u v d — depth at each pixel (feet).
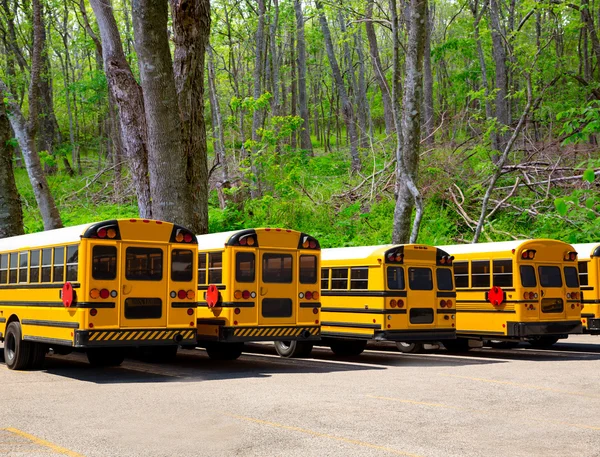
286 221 86.02
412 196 67.05
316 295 45.62
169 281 38.60
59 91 173.27
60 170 140.87
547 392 32.63
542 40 102.06
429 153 89.66
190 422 25.18
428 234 80.59
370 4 99.66
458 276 53.72
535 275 50.78
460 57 146.30
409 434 23.39
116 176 107.34
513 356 51.37
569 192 81.71
